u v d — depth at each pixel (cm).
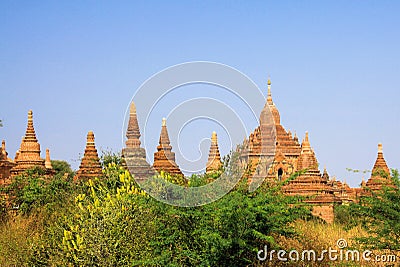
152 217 2170
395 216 2053
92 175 3916
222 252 1988
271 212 2020
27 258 2297
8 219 2972
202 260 2002
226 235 1994
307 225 2525
